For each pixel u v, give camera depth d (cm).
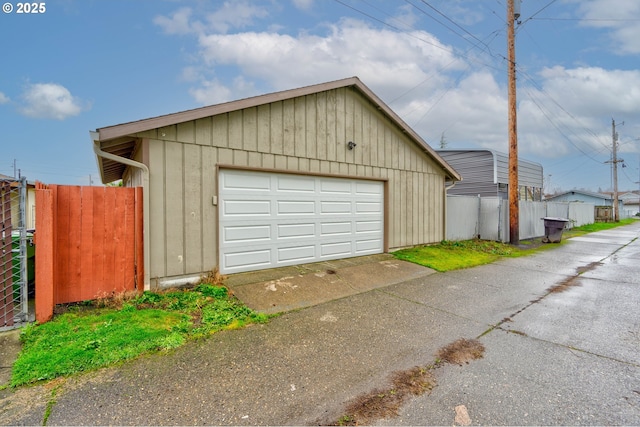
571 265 790
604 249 1080
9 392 242
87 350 300
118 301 433
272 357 305
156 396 240
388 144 841
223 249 565
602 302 490
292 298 483
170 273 506
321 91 688
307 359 302
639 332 373
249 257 596
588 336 361
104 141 485
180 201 517
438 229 999
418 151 925
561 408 229
